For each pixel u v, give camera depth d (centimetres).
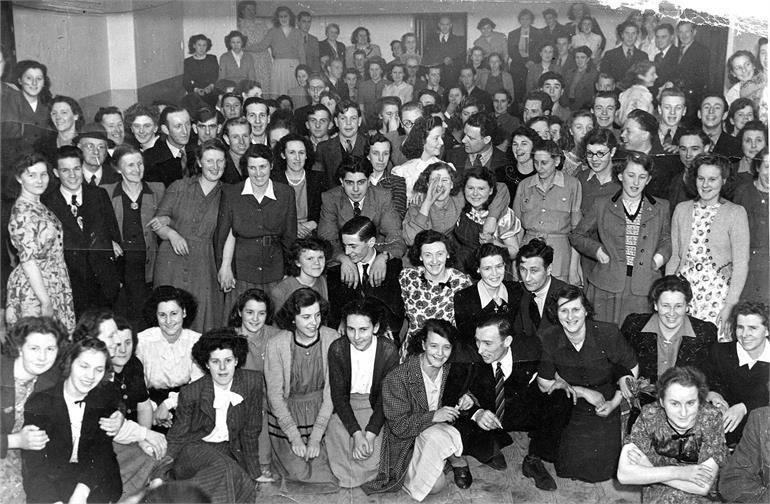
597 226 403
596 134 401
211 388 364
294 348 364
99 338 376
